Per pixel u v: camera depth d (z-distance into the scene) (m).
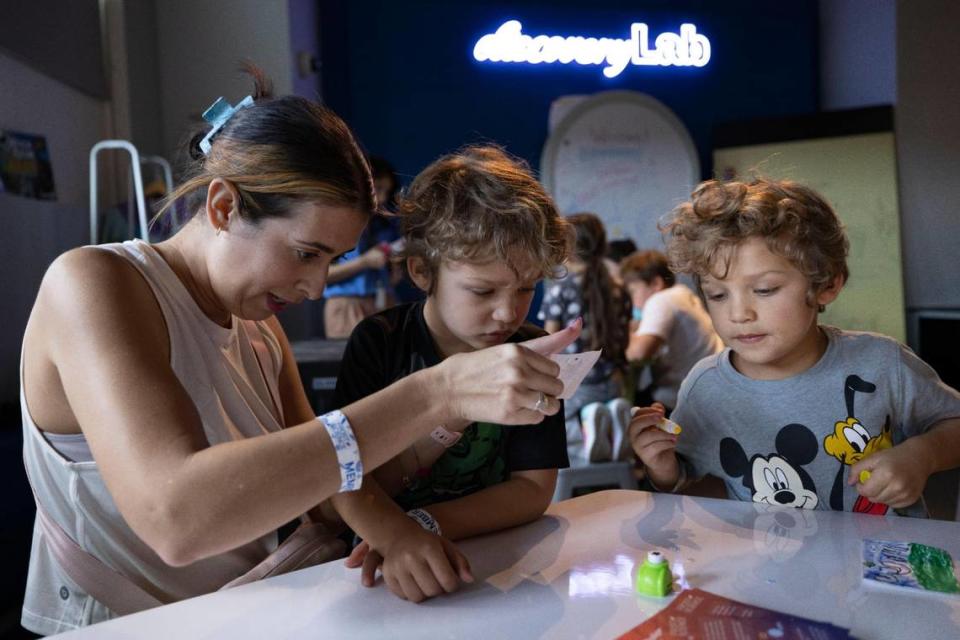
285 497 0.73
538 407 0.79
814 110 5.37
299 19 4.16
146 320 0.88
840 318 4.77
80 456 0.98
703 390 1.36
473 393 0.79
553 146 4.93
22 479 2.02
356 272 3.37
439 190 1.14
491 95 4.98
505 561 0.92
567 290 2.89
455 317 1.11
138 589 0.99
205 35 3.87
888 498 1.08
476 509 1.01
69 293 0.85
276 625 0.77
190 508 0.71
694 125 5.23
